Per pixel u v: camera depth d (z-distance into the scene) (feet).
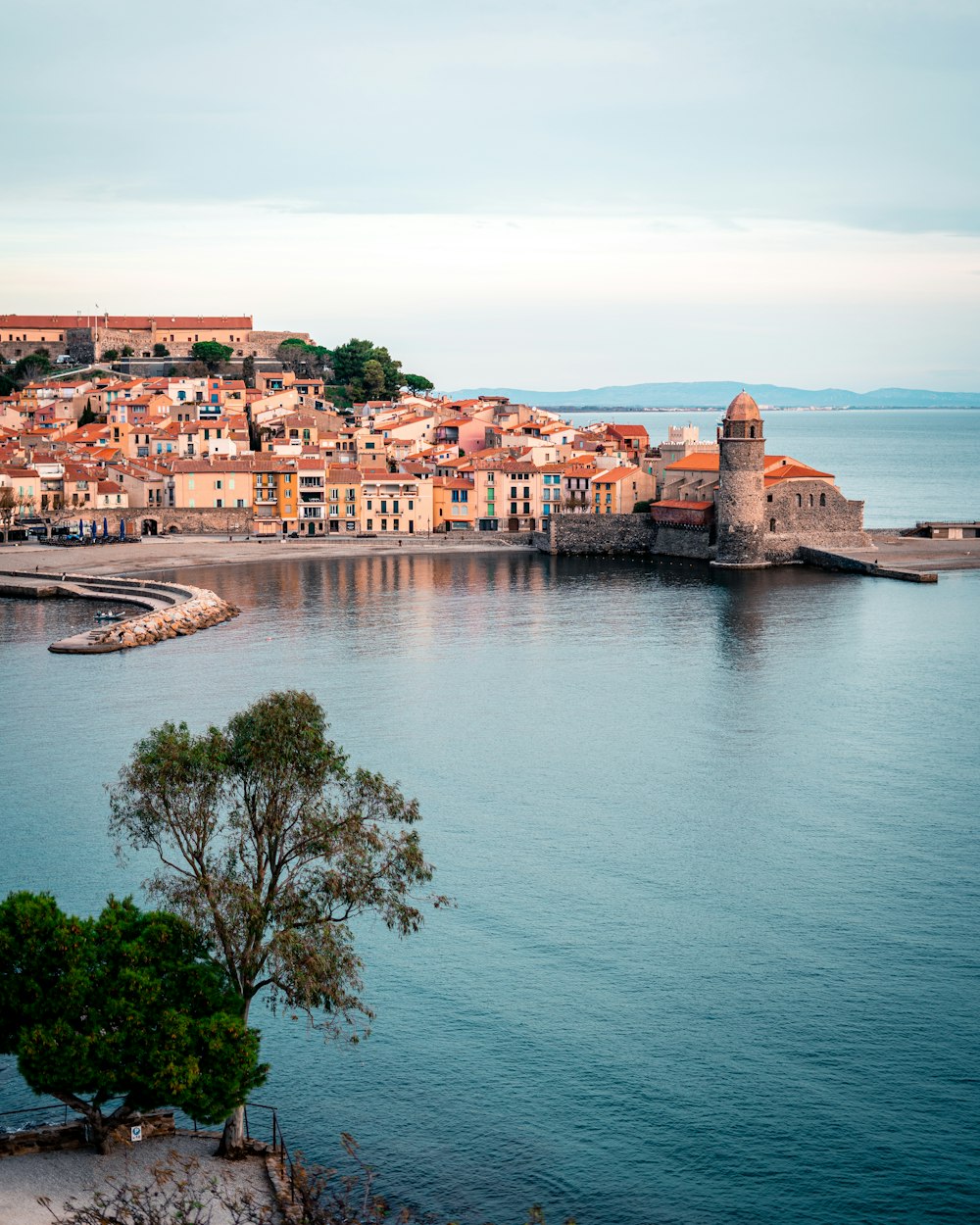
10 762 395.34
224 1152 199.82
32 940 192.44
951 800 363.97
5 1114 215.72
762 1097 225.76
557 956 272.51
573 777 386.93
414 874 212.23
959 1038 241.35
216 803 212.02
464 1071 233.35
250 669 537.24
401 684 509.35
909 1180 205.67
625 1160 210.59
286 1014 252.01
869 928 283.79
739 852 327.06
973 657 563.48
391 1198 201.05
